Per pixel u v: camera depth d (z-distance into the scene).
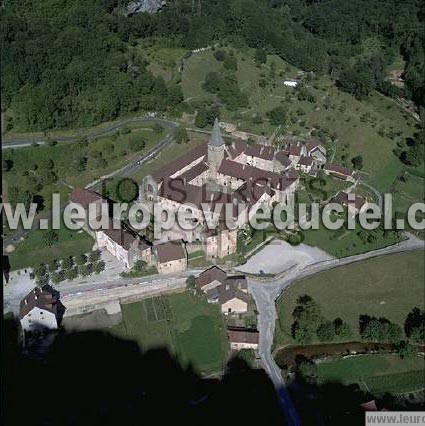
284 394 177.00
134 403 172.38
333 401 175.75
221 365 185.75
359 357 191.88
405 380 184.62
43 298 193.00
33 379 177.50
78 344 191.12
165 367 184.50
